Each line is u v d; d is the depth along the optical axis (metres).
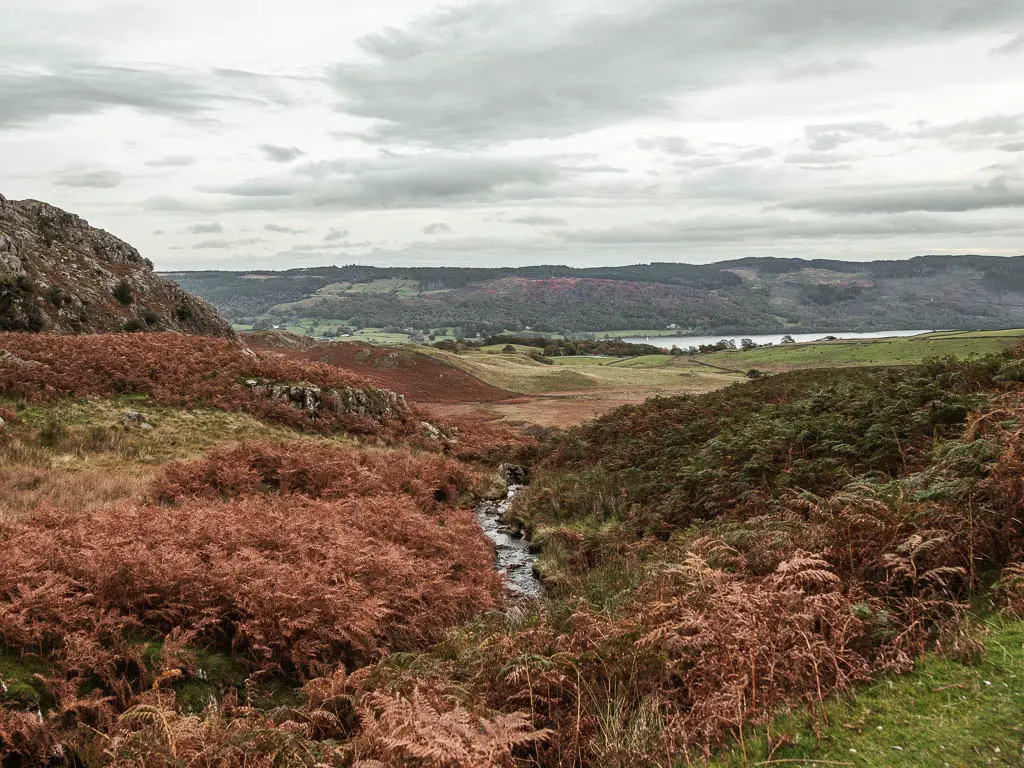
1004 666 4.17
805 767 3.58
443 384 70.19
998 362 11.27
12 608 5.94
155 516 10.05
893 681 4.32
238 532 9.40
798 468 10.29
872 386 13.24
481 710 4.57
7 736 4.60
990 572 5.44
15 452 15.91
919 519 5.95
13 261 51.22
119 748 4.59
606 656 5.21
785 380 21.06
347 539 9.99
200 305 70.00
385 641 7.53
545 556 12.59
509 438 37.50
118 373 22.75
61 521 9.81
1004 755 3.40
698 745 4.04
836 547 6.13
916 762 3.48
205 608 6.88
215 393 24.03
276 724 5.30
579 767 4.35
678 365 122.94
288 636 6.71
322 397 26.52
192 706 5.79
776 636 4.63
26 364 21.34
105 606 6.54
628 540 11.82
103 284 59.50
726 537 7.55
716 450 13.00
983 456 6.36
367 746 4.32
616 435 21.11
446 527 13.81
